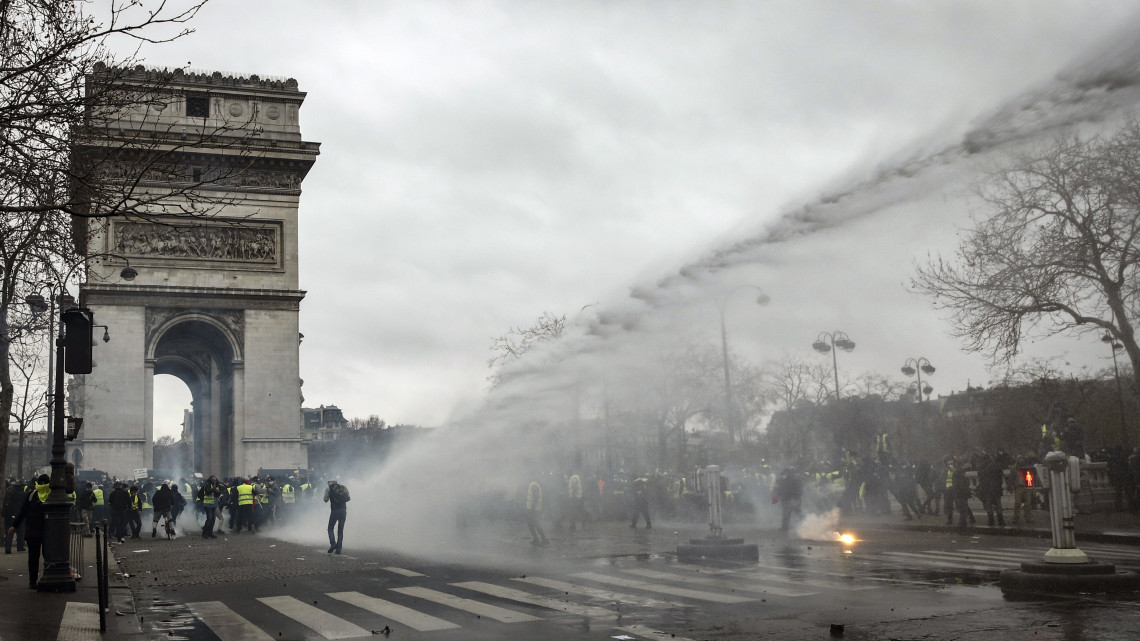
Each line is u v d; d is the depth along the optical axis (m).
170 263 96.94
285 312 100.25
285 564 34.47
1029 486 25.23
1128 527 38.75
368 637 18.81
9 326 45.78
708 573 27.31
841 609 20.06
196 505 65.38
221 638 19.09
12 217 32.91
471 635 18.58
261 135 99.06
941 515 51.94
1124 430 83.69
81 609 23.12
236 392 98.00
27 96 22.16
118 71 22.75
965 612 19.11
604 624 19.27
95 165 23.45
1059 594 21.05
